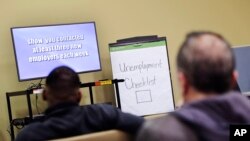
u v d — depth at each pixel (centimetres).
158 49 373
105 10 398
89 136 133
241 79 417
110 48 367
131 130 144
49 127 143
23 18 367
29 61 342
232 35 451
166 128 90
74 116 146
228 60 92
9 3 363
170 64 418
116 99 354
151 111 363
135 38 372
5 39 359
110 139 138
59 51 353
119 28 402
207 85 92
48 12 376
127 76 365
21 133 144
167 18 423
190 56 93
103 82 334
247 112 94
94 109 151
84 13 389
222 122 91
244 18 460
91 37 366
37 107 360
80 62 360
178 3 429
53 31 353
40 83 342
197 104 92
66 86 150
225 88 94
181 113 92
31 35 345
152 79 368
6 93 329
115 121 146
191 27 432
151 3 418
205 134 88
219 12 447
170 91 370
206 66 91
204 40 95
